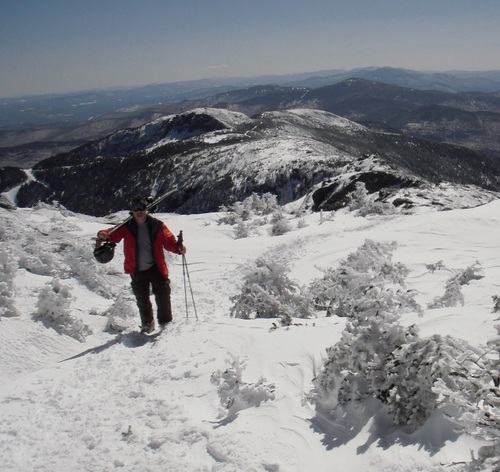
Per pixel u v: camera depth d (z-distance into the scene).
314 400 3.48
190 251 19.64
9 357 6.68
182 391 4.15
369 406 3.15
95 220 35.81
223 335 5.17
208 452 3.19
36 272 11.65
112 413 4.04
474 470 2.30
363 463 2.70
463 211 16.72
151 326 6.42
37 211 32.97
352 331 3.43
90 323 8.54
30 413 4.32
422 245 13.51
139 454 3.35
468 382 2.66
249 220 28.56
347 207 27.12
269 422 3.38
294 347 4.41
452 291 7.94
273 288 7.34
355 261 7.79
